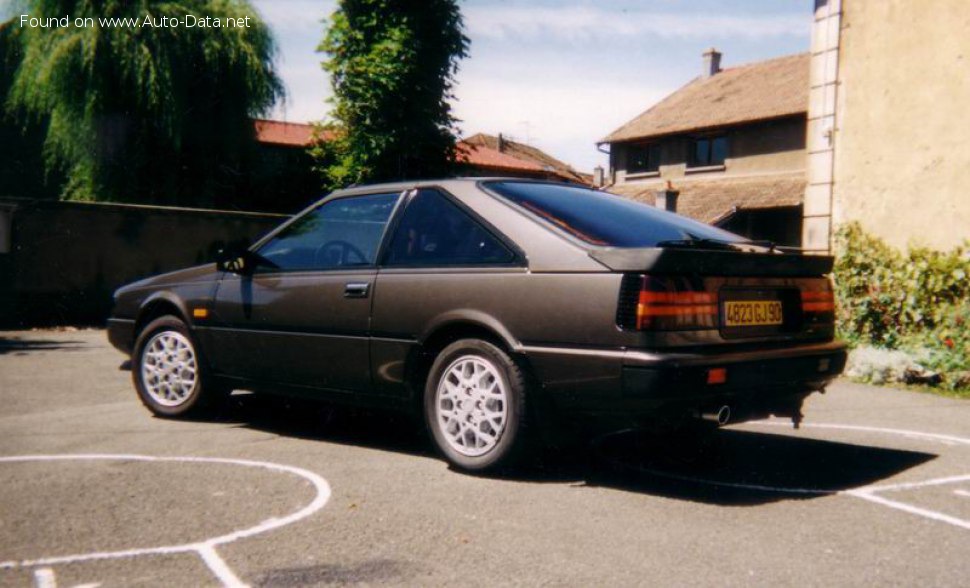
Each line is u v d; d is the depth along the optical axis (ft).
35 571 10.16
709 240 14.80
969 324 26.84
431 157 67.67
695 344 13.43
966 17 30.99
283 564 10.48
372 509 12.83
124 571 10.18
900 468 15.80
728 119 103.55
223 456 16.15
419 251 16.08
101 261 46.85
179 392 19.79
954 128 31.32
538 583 9.93
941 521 12.51
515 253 14.66
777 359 14.21
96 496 13.33
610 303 13.29
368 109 65.16
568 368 13.62
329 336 16.90
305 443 17.40
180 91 74.69
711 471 15.47
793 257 14.92
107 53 71.87
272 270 18.29
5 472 14.76
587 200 16.65
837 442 18.16
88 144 73.82
